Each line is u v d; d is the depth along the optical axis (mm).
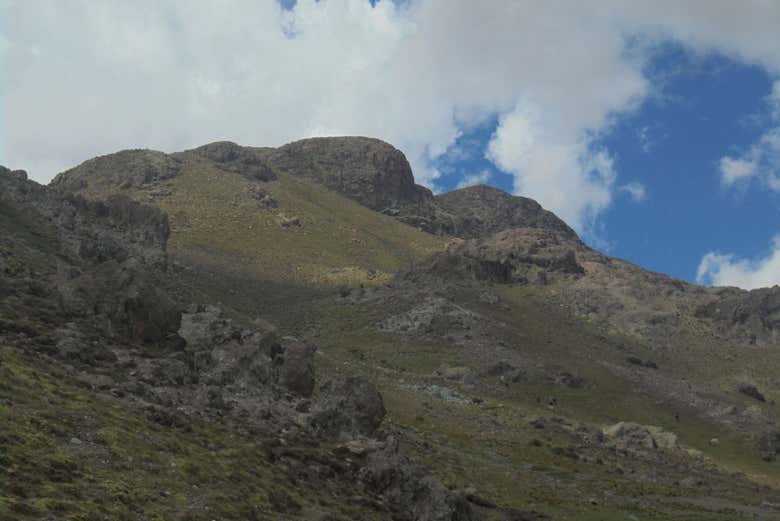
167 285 76625
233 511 24359
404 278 185625
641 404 122750
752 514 61500
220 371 44719
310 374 50125
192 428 31734
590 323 192625
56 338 37344
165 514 21969
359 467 37000
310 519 27375
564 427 91812
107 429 26703
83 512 19719
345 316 153250
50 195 88562
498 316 161750
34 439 23297
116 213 102500
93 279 45781
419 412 79562
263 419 39625
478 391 110125
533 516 46250
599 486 63750
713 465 91688
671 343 195000
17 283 44844
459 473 55000
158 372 38812
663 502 61625
